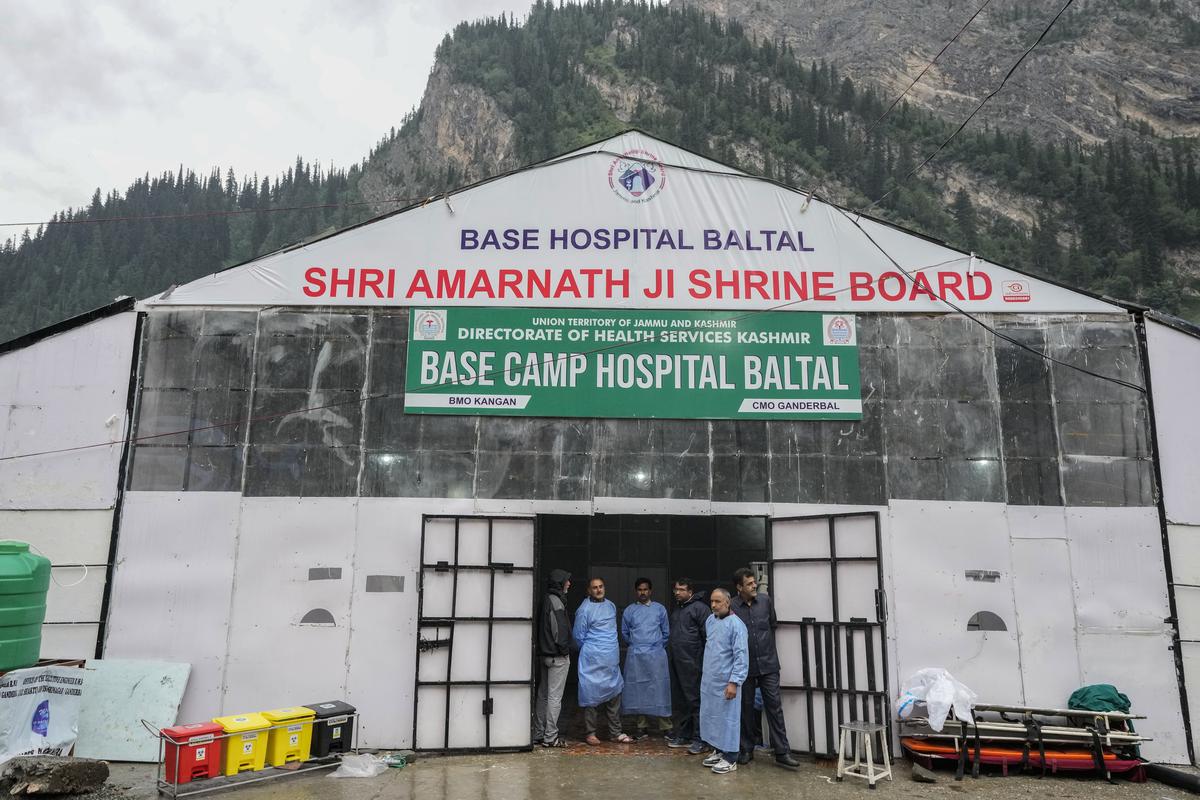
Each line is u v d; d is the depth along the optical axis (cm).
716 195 946
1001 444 866
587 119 15000
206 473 855
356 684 810
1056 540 838
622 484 873
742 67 16612
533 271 924
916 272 916
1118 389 871
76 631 812
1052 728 731
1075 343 885
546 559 1191
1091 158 14288
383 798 620
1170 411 859
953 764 731
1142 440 858
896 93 19962
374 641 821
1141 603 820
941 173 13588
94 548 830
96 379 870
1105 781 703
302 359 891
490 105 15875
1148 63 19100
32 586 677
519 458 877
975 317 899
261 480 855
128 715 769
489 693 796
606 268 927
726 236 936
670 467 878
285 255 915
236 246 12150
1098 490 849
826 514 827
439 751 777
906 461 869
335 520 849
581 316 915
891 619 825
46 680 672
